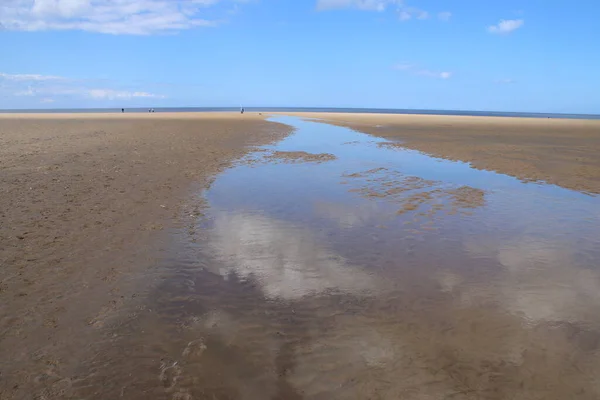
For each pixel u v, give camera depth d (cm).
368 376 368
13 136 2403
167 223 800
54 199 933
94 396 338
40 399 333
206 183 1184
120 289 528
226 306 495
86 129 3073
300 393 346
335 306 499
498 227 818
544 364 387
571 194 1120
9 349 397
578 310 495
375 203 994
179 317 466
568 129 3869
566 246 714
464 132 3300
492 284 564
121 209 881
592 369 380
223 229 778
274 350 407
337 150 2067
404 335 436
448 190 1147
